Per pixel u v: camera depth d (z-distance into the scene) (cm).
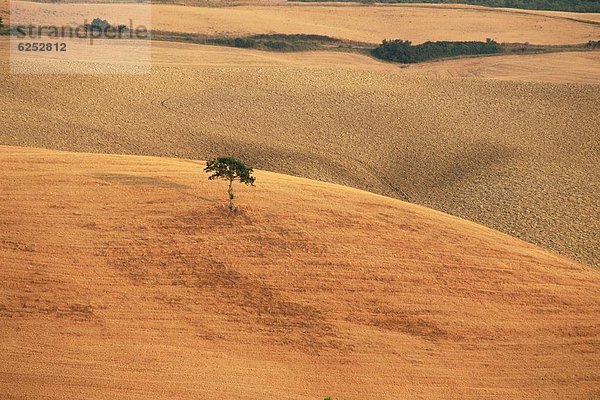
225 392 7612
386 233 10700
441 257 10275
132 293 9044
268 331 8656
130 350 8119
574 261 11050
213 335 8506
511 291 9762
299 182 12169
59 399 7300
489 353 8681
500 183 14150
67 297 8862
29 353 7919
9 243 9700
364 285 9512
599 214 12925
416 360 8450
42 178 11450
